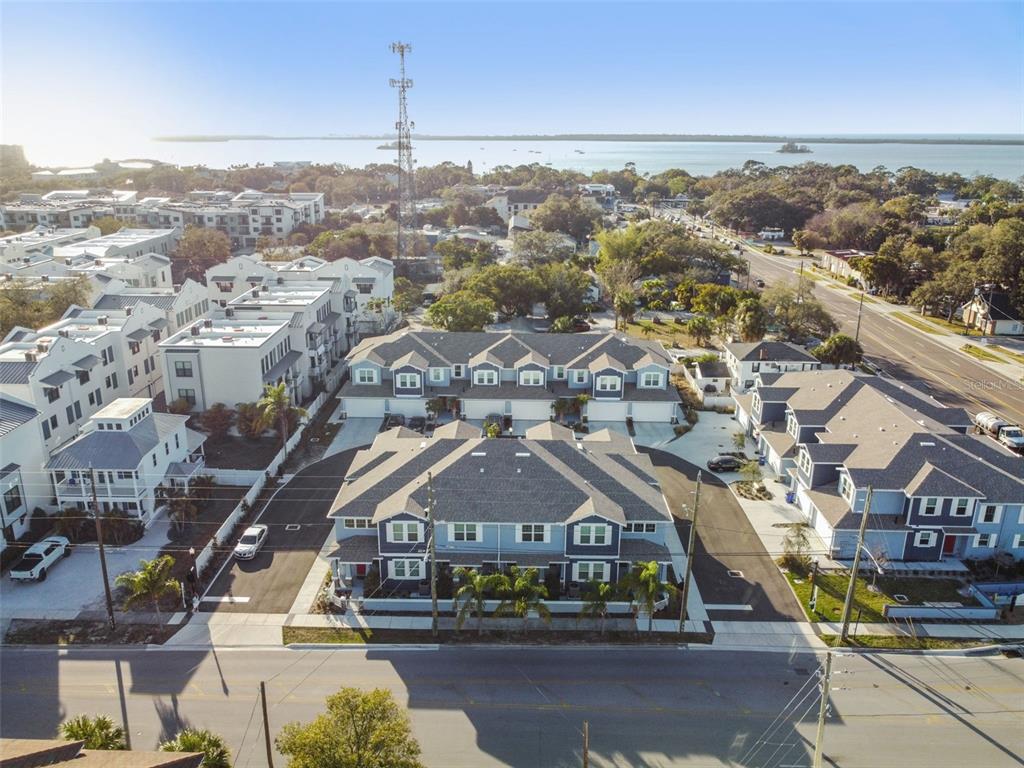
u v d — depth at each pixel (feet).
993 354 311.47
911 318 369.50
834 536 161.38
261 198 632.38
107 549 166.61
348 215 620.49
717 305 337.11
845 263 459.32
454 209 650.02
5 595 150.41
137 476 172.35
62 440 201.77
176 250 455.22
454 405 237.45
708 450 216.95
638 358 243.81
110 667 130.11
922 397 203.72
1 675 127.95
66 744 83.35
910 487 158.40
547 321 355.56
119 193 636.89
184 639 137.59
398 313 355.77
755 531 174.19
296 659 132.57
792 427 203.51
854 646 136.05
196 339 236.02
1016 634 139.54
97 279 303.68
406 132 455.22
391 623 142.61
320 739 86.07
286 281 317.42
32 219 537.65
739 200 639.35
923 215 607.78
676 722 117.29
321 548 167.53
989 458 169.48
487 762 108.99
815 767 101.50
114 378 231.09
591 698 122.72
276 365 243.19
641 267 424.46
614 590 146.20
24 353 203.92
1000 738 114.32
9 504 167.53
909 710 120.16
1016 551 161.27
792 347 256.32
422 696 123.03
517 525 148.87
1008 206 556.92
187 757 82.43
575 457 163.32
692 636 138.62
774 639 137.90
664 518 152.87
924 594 151.33
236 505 185.16
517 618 143.64
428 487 146.82
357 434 228.02
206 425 223.30
